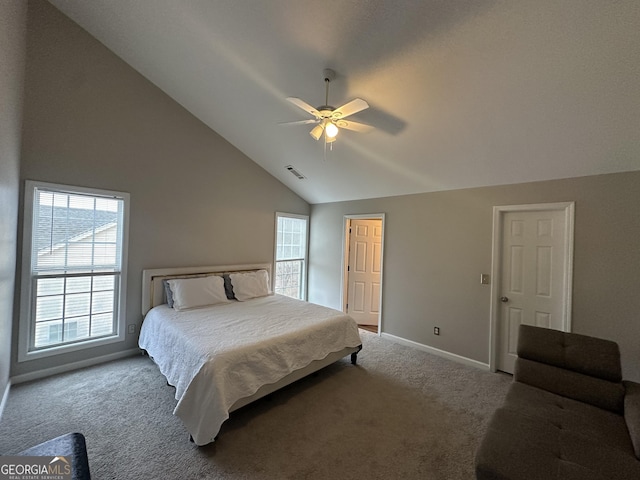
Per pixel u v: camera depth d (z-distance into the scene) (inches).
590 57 70.1
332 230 200.4
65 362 111.5
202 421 73.0
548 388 76.7
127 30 107.3
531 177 114.3
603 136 88.2
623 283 97.0
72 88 110.1
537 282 117.9
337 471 67.9
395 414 90.8
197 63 112.7
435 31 74.7
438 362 133.6
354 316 195.0
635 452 53.4
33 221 103.0
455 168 125.3
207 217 155.5
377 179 154.3
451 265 139.7
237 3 82.2
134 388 100.6
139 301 130.9
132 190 127.3
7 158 72.3
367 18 75.4
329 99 107.6
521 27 68.3
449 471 68.4
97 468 66.2
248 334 97.9
